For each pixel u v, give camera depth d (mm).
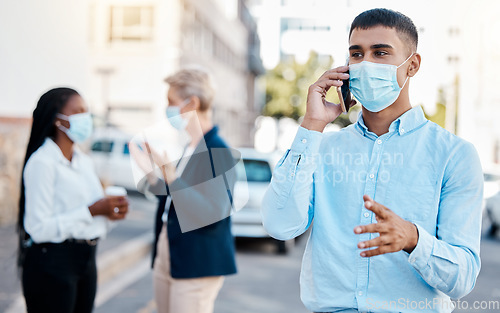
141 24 18812
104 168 14797
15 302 4871
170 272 2834
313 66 28109
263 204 1883
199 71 3014
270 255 8945
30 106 10562
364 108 1872
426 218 1717
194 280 2832
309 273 1882
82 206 2744
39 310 2684
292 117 30656
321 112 1817
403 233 1543
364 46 1806
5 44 9695
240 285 6789
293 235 1882
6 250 7031
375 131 1853
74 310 2822
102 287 6340
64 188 2732
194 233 2799
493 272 7914
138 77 18797
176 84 2957
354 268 1768
